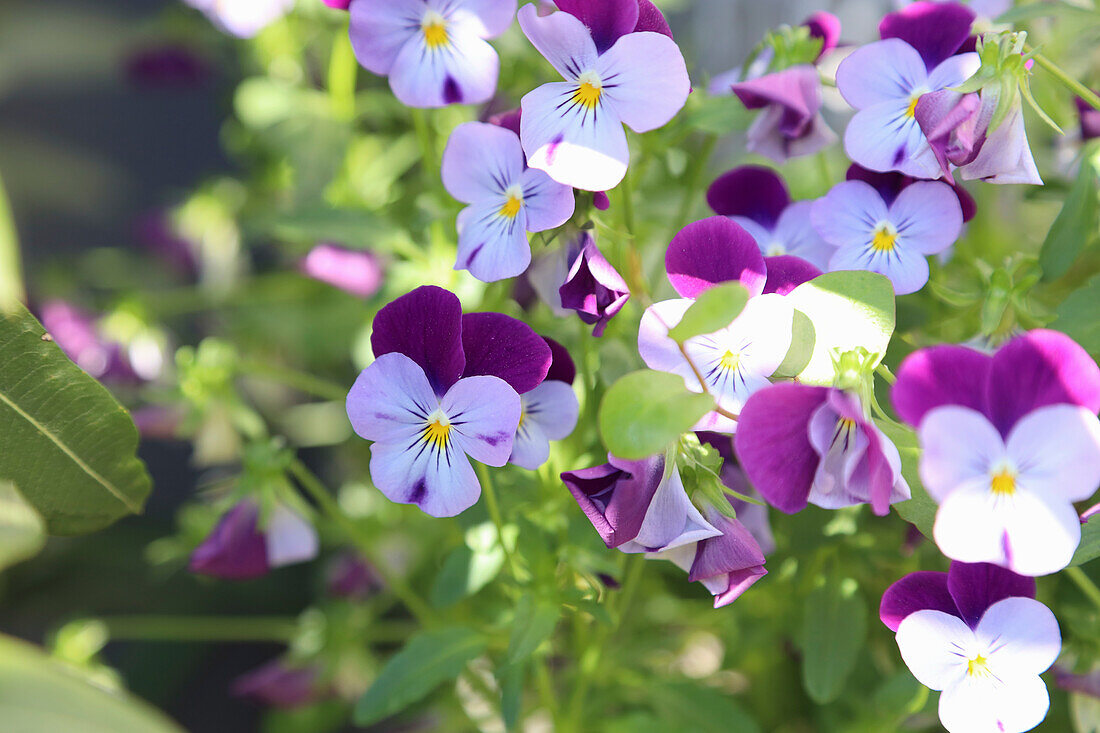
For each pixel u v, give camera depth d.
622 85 0.39
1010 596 0.39
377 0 0.42
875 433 0.37
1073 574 0.42
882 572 0.46
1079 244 0.42
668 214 0.50
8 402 0.41
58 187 0.73
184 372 0.52
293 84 0.59
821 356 0.39
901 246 0.42
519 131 0.41
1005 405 0.37
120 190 0.76
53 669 0.38
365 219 0.48
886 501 0.37
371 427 0.39
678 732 0.47
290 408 0.75
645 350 0.39
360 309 0.61
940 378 0.36
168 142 0.77
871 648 0.48
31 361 0.41
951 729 0.39
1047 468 0.36
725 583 0.40
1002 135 0.40
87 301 0.66
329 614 0.56
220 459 0.53
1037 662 0.38
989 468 0.36
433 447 0.39
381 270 0.51
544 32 0.39
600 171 0.39
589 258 0.40
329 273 0.51
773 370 0.39
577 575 0.44
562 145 0.39
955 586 0.39
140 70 0.70
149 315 0.62
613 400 0.37
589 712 0.48
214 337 0.74
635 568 0.44
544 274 0.43
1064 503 0.36
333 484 0.74
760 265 0.39
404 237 0.48
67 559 0.68
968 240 0.49
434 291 0.39
